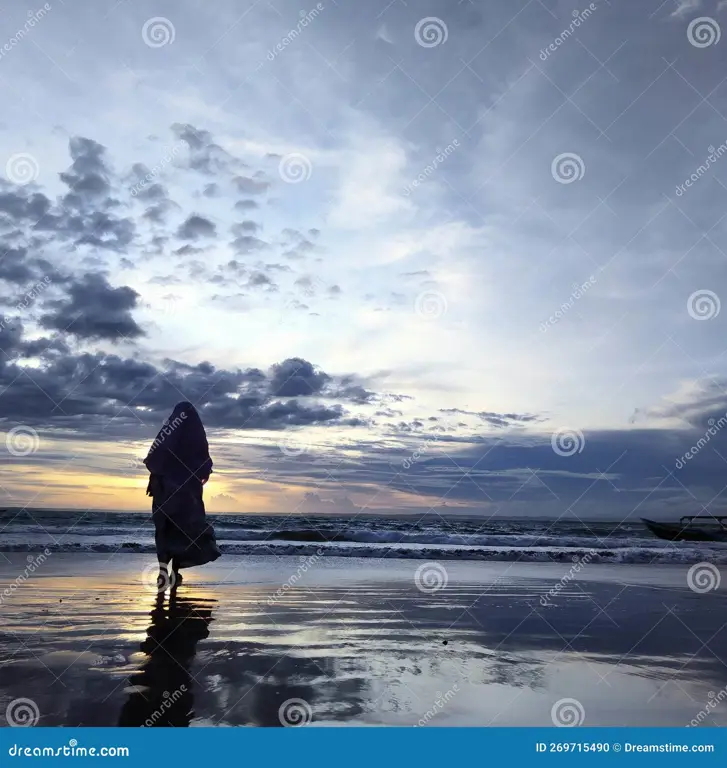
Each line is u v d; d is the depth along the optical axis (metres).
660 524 36.03
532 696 4.91
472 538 29.91
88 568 13.78
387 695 4.79
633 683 5.34
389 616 8.38
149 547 20.20
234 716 4.24
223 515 50.59
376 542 29.39
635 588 12.33
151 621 7.55
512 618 8.41
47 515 39.12
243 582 12.02
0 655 5.72
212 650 6.08
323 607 9.03
